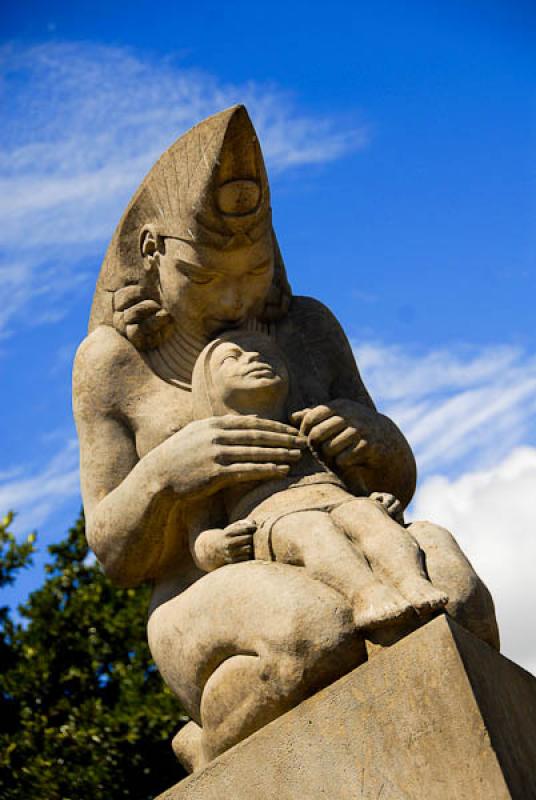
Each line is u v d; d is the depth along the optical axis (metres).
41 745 10.65
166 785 10.63
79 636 11.53
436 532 4.31
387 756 3.66
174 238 4.85
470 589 4.12
